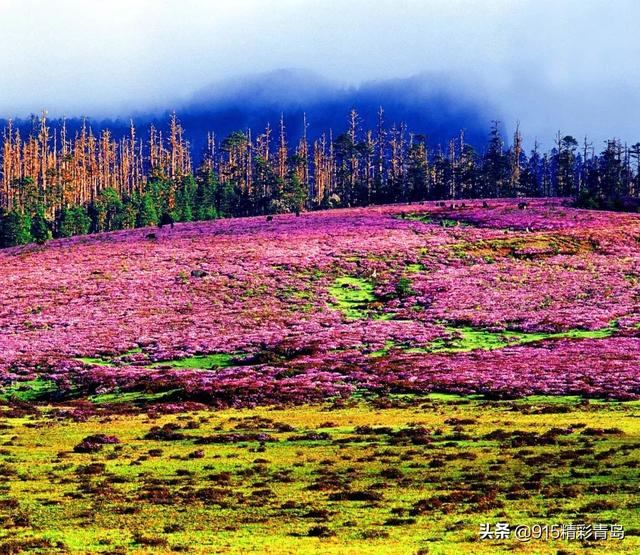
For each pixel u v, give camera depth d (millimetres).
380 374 103750
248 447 68625
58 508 49312
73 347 126312
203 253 193750
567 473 55344
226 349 123688
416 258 184250
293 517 46688
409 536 42125
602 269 168125
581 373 95812
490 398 89250
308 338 126812
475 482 54250
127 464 62625
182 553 39344
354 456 63562
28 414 90500
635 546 39375
